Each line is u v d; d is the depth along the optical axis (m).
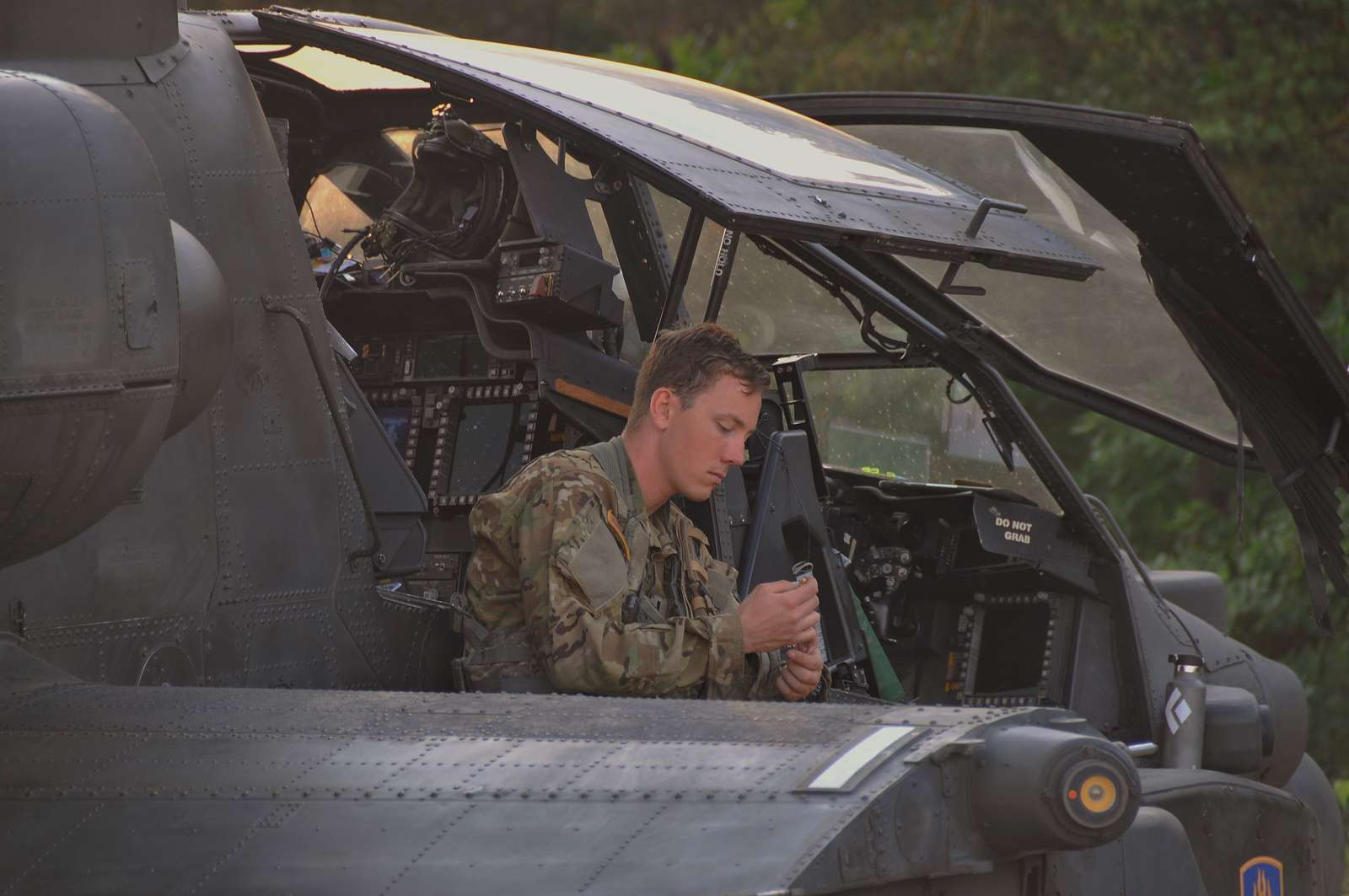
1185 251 13.69
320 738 7.05
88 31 9.13
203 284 7.94
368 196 15.24
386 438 10.88
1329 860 15.84
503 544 9.42
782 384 12.89
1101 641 14.30
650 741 6.77
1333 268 40.44
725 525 11.83
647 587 9.62
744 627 9.25
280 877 6.41
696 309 15.65
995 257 10.59
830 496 15.18
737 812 6.21
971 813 6.36
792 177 10.32
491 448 13.14
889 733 6.54
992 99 13.34
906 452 16.97
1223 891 10.75
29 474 6.79
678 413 9.53
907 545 14.98
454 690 10.62
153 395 7.06
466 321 13.20
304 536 9.88
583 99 10.95
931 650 14.95
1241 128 39.53
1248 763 13.30
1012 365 14.94
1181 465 42.31
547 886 6.11
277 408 9.85
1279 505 40.59
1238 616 40.06
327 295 13.33
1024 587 14.45
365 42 11.70
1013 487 16.81
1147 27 41.25
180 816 6.73
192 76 9.83
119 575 8.89
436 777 6.66
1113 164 13.18
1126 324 15.48
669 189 9.72
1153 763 13.90
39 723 7.43
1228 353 14.43
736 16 53.44
